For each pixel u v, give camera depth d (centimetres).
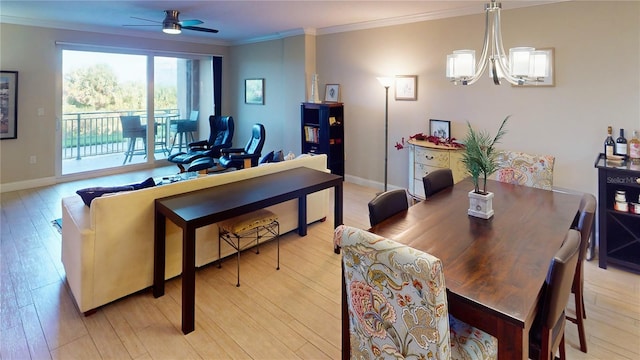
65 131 586
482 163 209
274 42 661
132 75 646
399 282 124
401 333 130
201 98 745
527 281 141
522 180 293
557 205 229
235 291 272
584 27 351
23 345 211
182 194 272
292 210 372
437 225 198
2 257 318
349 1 406
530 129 398
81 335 221
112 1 418
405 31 493
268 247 348
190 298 224
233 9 450
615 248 307
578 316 208
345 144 595
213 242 304
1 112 512
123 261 250
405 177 524
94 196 269
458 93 451
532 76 188
